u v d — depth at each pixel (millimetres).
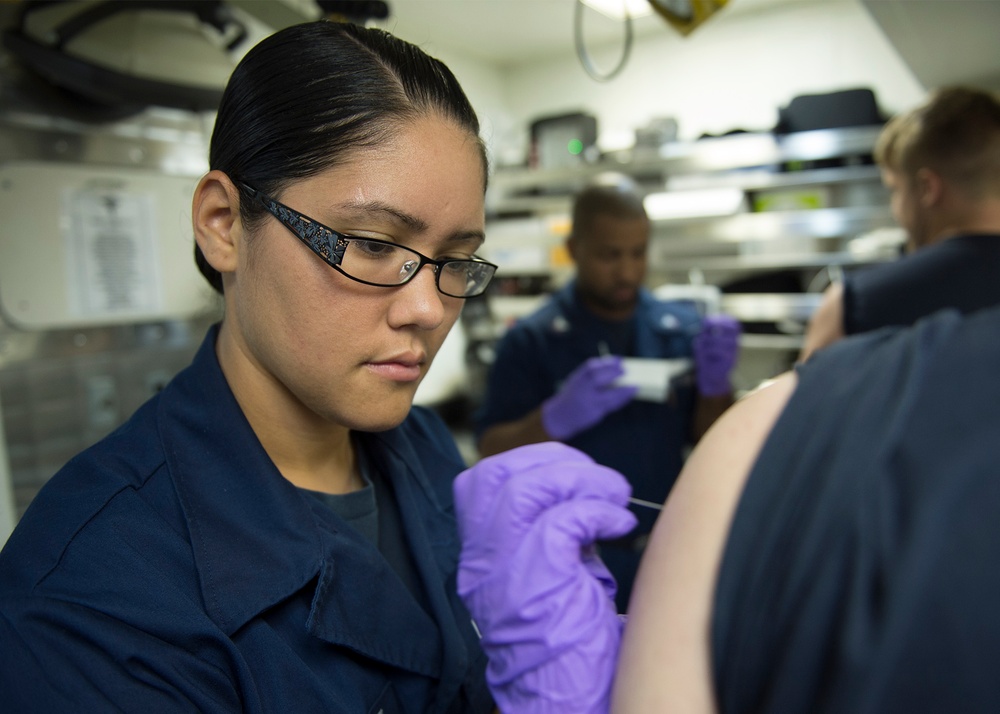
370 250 565
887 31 1945
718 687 361
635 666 402
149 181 1643
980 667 279
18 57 1349
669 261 3289
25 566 544
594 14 3344
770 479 375
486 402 1845
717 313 2885
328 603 617
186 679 520
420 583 768
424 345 617
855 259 2838
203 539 592
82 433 1555
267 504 634
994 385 339
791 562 339
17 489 1451
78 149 1517
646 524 701
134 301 1629
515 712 532
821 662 313
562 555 544
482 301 3758
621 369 1557
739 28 3576
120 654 502
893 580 302
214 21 1542
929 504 310
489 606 582
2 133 1399
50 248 1485
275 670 573
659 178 3268
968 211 1228
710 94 3682
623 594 658
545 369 1807
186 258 1719
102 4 1350
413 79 576
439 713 709
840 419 367
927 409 343
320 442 704
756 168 3088
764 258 3078
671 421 1710
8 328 1436
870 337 425
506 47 3889
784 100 3498
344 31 596
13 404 1444
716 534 399
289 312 585
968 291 1134
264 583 596
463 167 584
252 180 587
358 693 629
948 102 1268
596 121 3555
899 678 286
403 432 864
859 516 324
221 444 643
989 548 295
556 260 3535
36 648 502
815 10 3387
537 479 606
